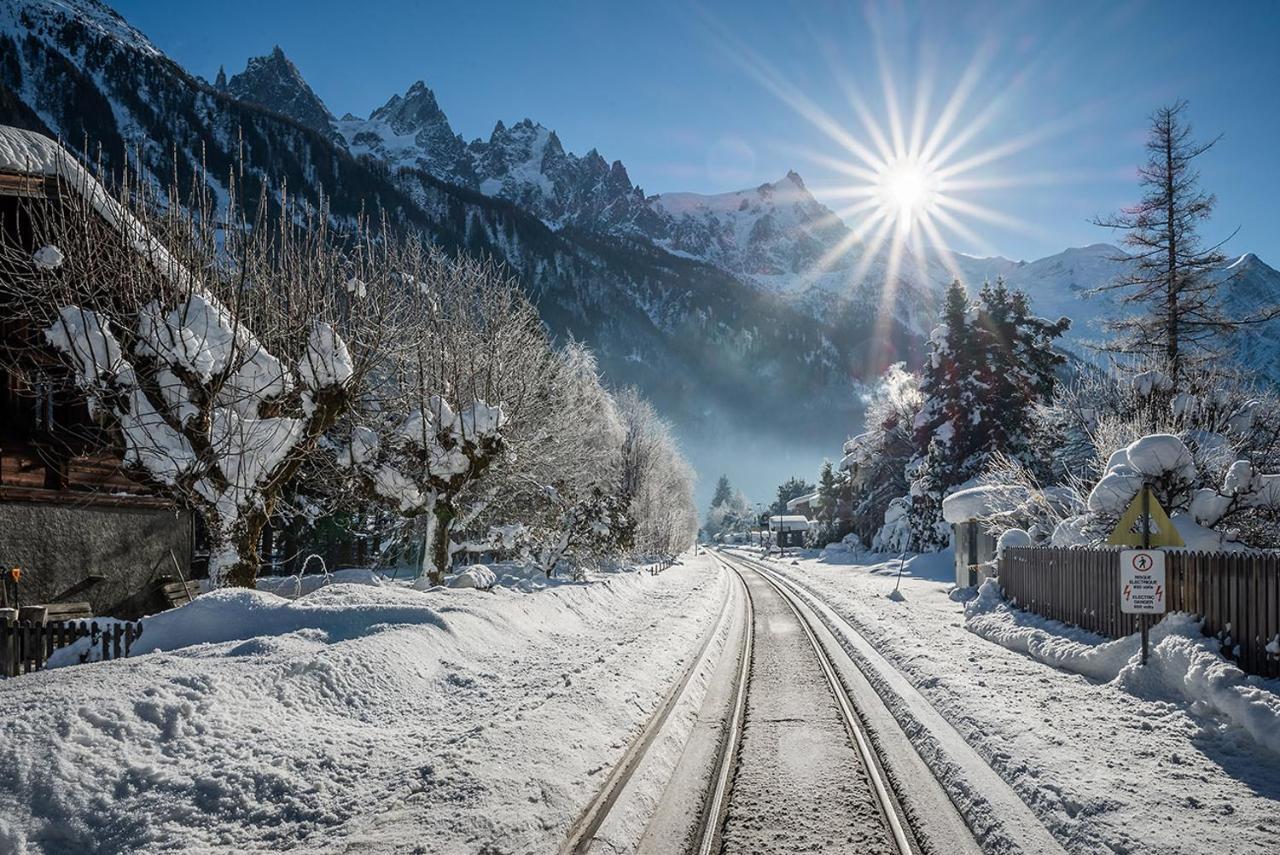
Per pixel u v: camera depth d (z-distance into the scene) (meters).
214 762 6.32
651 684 10.66
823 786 6.86
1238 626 9.37
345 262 17.23
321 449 19.83
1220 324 27.42
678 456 69.62
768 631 18.08
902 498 52.34
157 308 12.92
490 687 9.91
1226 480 15.18
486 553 34.84
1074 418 26.47
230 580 13.52
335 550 32.19
